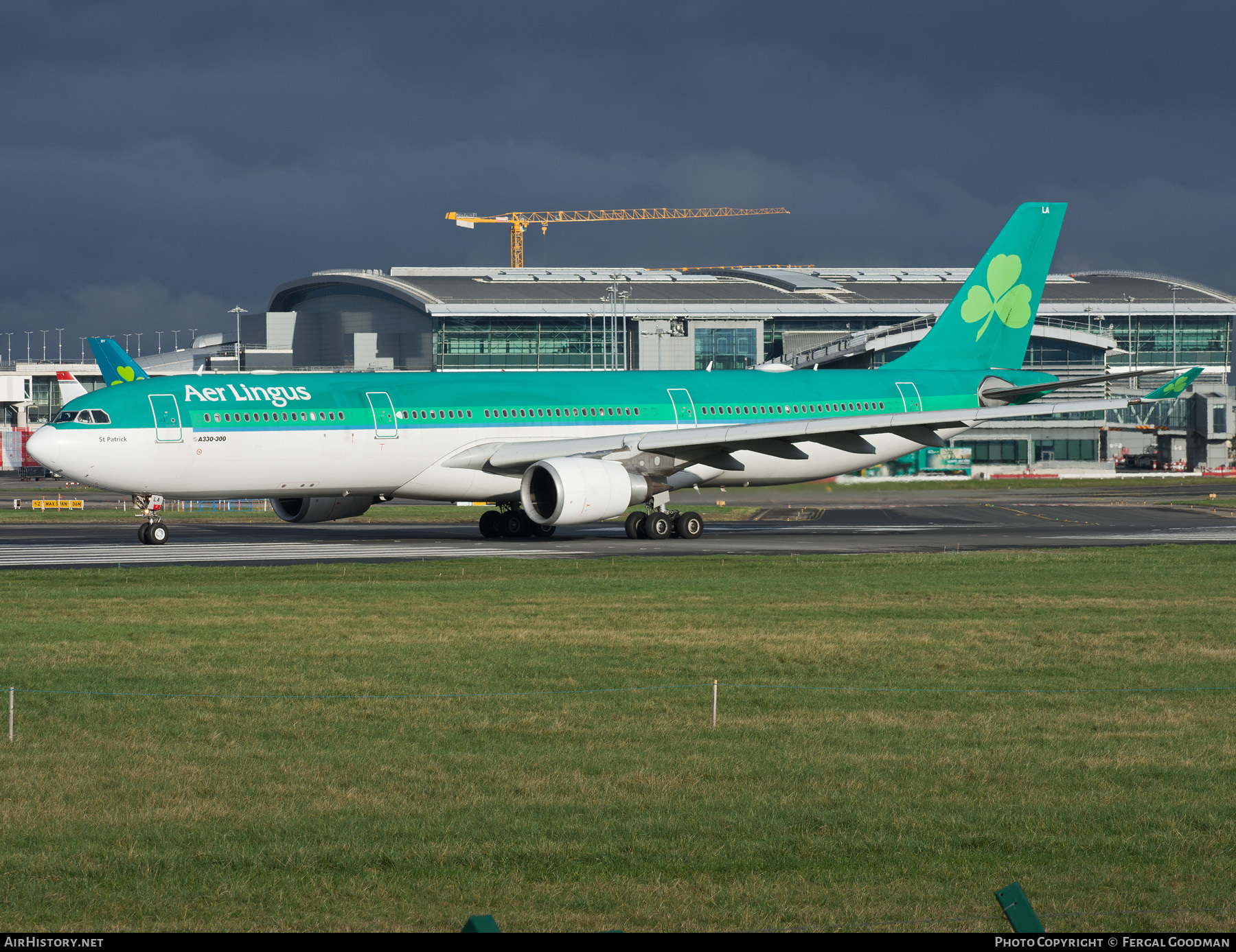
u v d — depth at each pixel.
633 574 115.44
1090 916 34.12
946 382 187.25
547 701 60.41
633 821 42.31
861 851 39.41
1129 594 100.38
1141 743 52.66
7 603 95.31
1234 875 37.28
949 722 56.47
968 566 121.81
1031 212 192.62
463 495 160.62
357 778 47.34
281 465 149.00
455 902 35.12
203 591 102.94
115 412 142.50
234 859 38.59
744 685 63.91
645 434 159.88
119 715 57.56
